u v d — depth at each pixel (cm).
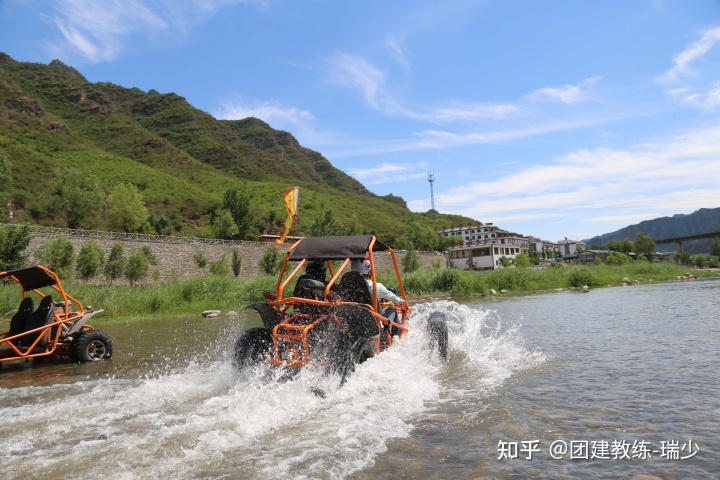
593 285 3525
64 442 406
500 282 3234
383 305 712
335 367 545
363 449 367
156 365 823
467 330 1040
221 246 5153
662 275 4597
